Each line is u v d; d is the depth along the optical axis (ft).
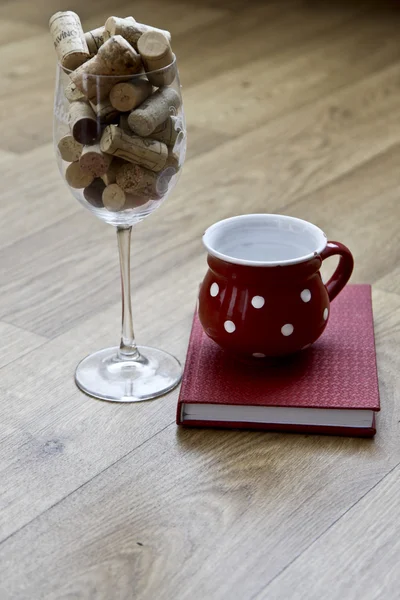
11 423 3.26
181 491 3.04
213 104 5.38
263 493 3.03
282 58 6.07
